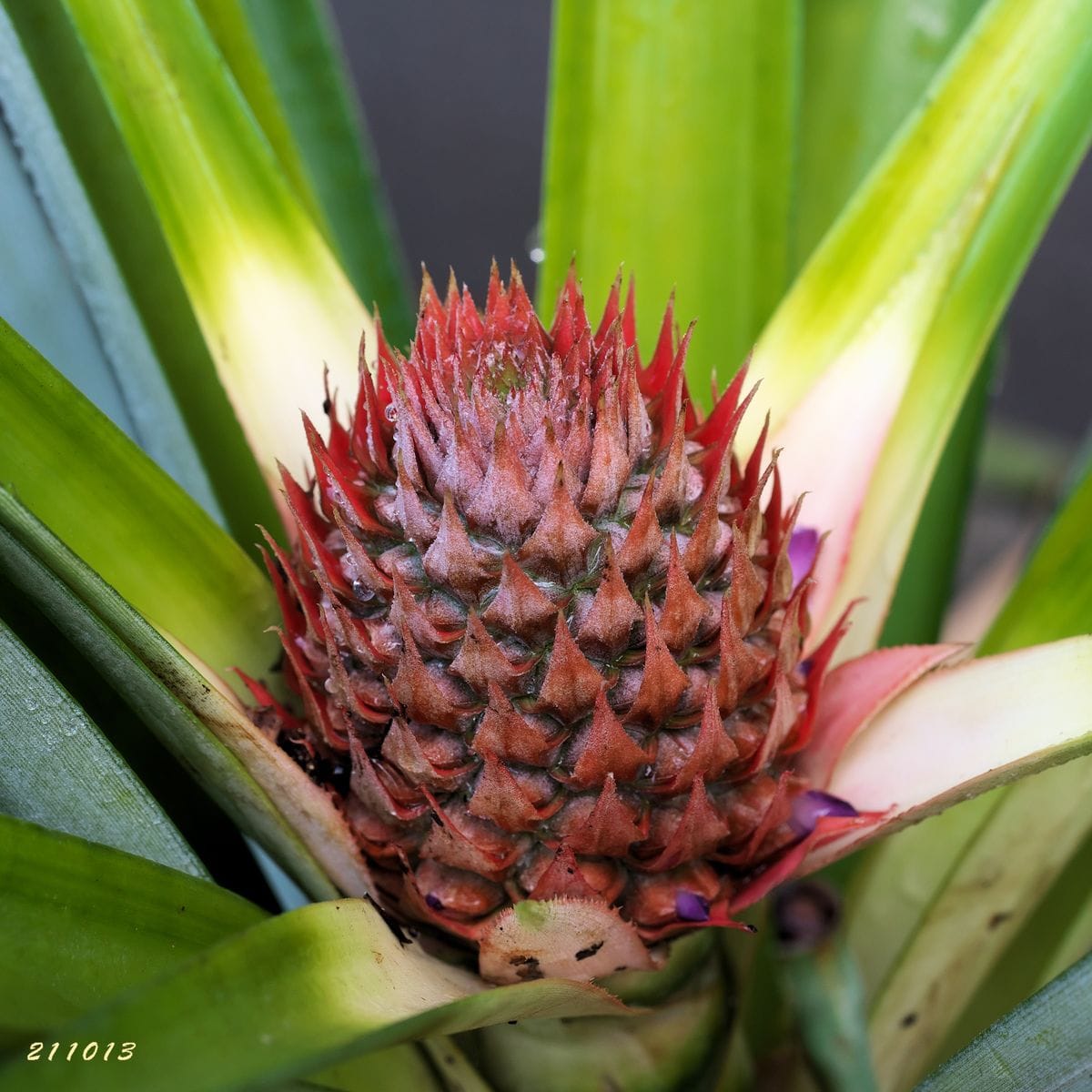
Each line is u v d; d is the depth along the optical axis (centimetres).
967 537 107
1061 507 59
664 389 47
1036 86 51
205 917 45
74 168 52
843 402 52
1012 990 54
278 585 47
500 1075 49
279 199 52
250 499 55
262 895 52
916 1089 45
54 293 53
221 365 52
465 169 131
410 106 134
